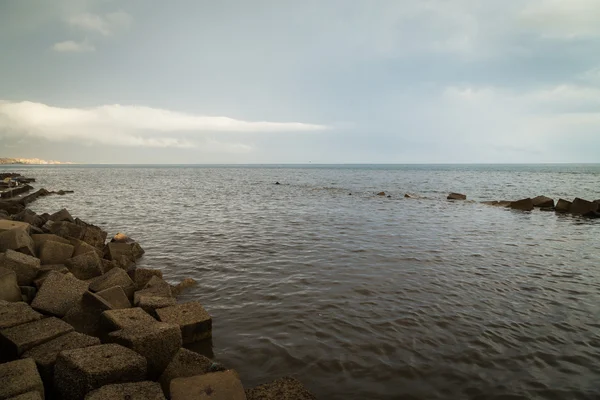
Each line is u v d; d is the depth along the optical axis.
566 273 10.87
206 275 10.53
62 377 4.62
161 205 28.36
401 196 36.94
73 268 9.58
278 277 10.27
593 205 23.80
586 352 6.34
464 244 14.62
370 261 11.91
